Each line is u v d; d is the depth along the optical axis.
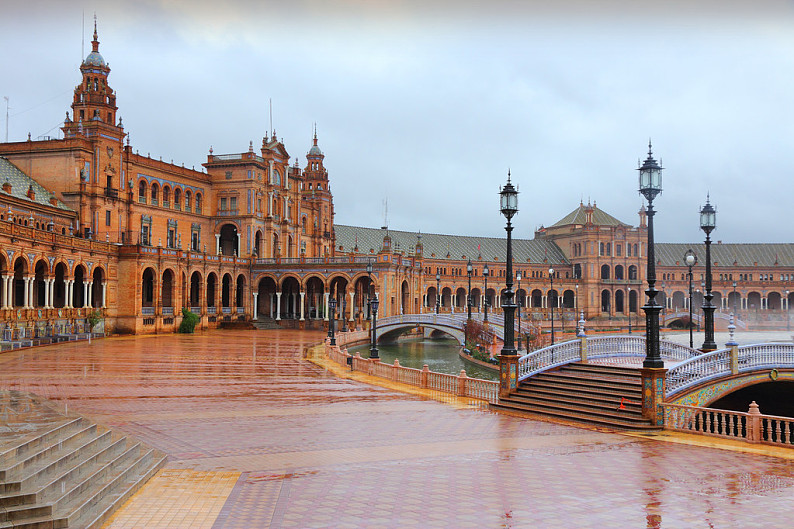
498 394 29.16
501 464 17.64
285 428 22.31
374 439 20.75
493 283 153.62
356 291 115.25
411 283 113.25
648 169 24.39
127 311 78.56
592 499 14.43
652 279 24.20
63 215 77.75
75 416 17.69
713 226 33.75
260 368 43.22
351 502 13.95
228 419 23.89
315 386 34.34
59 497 12.67
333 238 137.75
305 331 94.31
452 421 24.44
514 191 29.25
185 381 35.25
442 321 84.19
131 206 88.00
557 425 24.06
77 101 86.56
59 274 73.81
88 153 81.38
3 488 12.33
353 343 80.06
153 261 81.38
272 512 13.24
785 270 159.75
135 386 32.66
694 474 16.81
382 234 155.88
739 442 21.28
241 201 105.00
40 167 81.25
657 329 23.98
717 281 158.75
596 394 27.08
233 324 96.00
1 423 16.45
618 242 156.62
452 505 13.83
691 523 12.88
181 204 99.94
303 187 136.62
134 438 19.91
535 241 167.62
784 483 15.95
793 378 31.02
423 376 33.88
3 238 56.34
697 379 28.00
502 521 12.85
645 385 23.89
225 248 108.75
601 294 156.25
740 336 87.88
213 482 15.45
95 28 89.31
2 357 47.31
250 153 105.44
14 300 66.19
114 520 12.74
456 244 161.12
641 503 14.17
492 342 71.75
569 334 100.94
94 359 46.66
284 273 102.75
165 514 13.10
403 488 15.09
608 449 19.94
